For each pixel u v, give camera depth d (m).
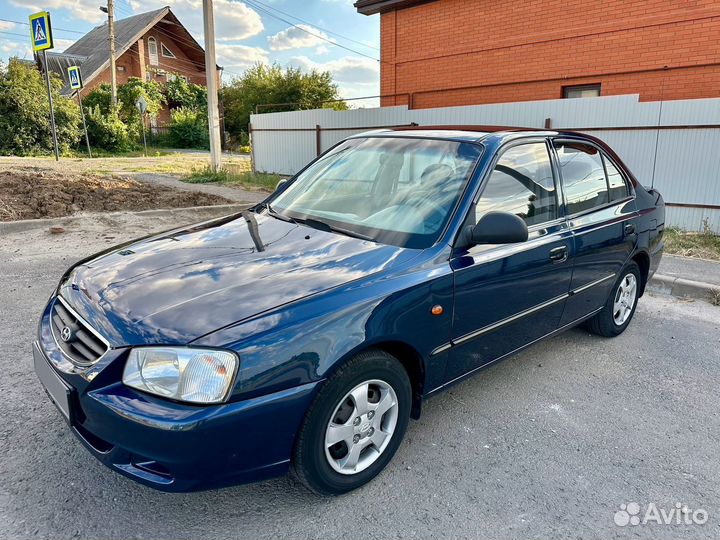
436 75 12.11
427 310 2.71
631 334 4.85
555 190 3.71
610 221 4.12
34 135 28.66
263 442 2.21
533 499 2.64
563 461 2.95
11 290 5.14
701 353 4.46
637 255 4.64
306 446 2.34
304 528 2.39
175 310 2.31
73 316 2.54
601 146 4.42
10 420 3.05
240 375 2.13
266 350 2.19
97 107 32.88
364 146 3.86
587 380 3.93
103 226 7.88
